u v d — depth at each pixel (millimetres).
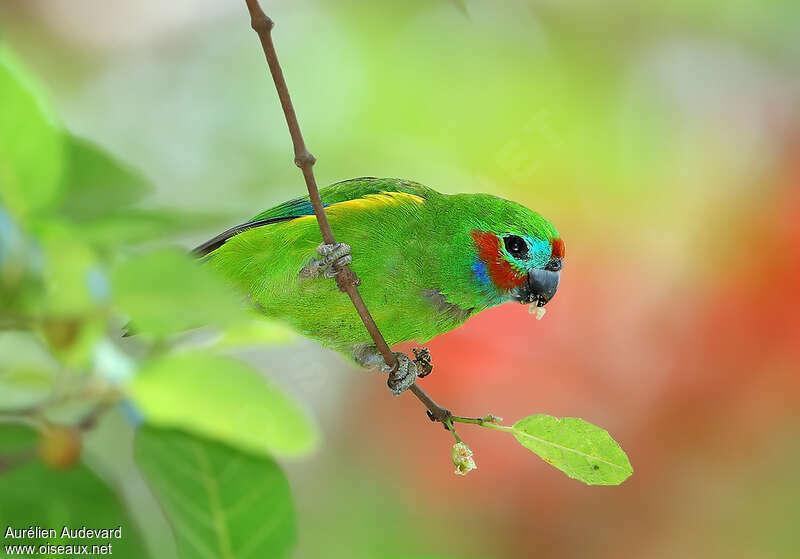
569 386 10539
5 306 3977
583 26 13891
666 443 10477
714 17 13898
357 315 8109
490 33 13758
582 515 10617
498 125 13414
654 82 13812
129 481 9289
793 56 13711
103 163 4090
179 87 14484
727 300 10711
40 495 4293
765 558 10461
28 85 3656
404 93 13625
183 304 3363
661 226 12094
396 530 10984
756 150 12953
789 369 10367
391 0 13875
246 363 3928
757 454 10414
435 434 11109
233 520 4293
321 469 11492
